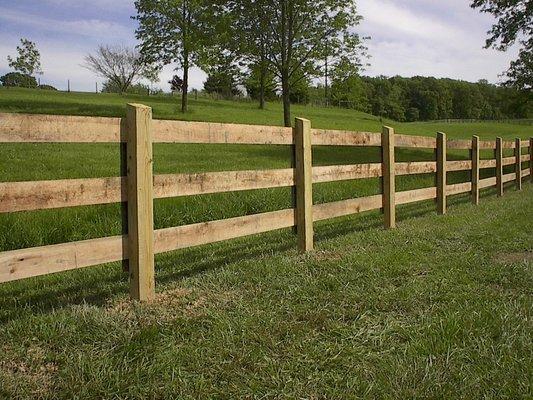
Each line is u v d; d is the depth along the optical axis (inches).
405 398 97.4
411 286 165.9
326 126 1320.1
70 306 146.9
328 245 235.6
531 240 246.7
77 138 141.2
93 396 96.3
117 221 257.9
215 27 902.4
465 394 98.1
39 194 133.4
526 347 118.2
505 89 1014.4
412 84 4202.8
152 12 1261.1
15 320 132.4
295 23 889.5
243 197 325.7
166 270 195.0
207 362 111.6
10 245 222.5
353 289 163.8
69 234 239.3
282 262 197.5
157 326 127.7
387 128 288.5
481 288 166.7
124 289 170.7
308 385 103.3
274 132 212.1
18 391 96.9
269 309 145.3
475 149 419.8
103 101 1486.2
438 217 327.9
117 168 395.5
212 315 137.2
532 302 150.2
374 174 281.0
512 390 98.7
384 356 115.2
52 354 113.4
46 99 1407.5
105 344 118.2
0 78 2144.4
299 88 1034.7
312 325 133.7
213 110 1491.1
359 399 98.2
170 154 565.0
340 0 886.4
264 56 901.2
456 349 116.3
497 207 382.6
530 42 835.4
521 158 585.6
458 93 4106.8
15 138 129.0
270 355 116.4
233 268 191.0
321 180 240.5
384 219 290.7
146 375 103.9
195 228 175.8
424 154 868.6
